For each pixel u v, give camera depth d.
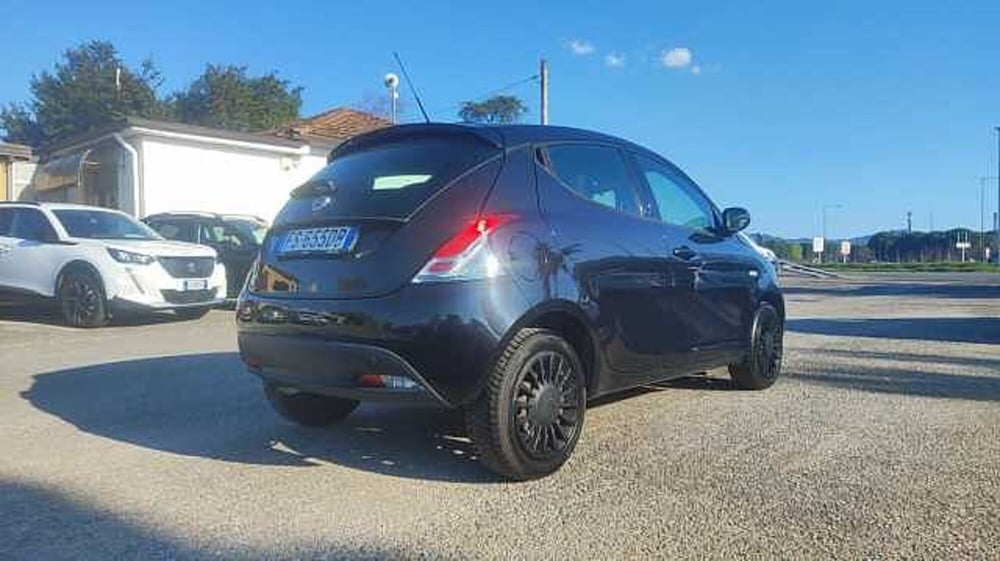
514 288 4.21
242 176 20.77
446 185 4.30
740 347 6.26
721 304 5.96
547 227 4.50
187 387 6.96
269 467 4.65
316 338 4.30
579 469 4.54
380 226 4.27
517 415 4.22
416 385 4.06
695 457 4.75
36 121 47.09
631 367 5.05
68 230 11.87
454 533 3.66
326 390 4.41
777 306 6.82
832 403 6.15
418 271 4.09
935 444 4.98
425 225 4.18
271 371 4.68
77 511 3.98
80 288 11.36
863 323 12.34
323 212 4.58
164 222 14.27
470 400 4.13
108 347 9.46
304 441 5.18
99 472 4.58
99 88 46.12
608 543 3.52
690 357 5.62
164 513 3.94
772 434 5.24
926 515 3.80
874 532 3.61
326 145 22.33
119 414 5.97
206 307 12.05
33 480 4.45
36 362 8.34
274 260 4.68
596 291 4.68
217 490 4.27
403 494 4.18
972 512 3.83
